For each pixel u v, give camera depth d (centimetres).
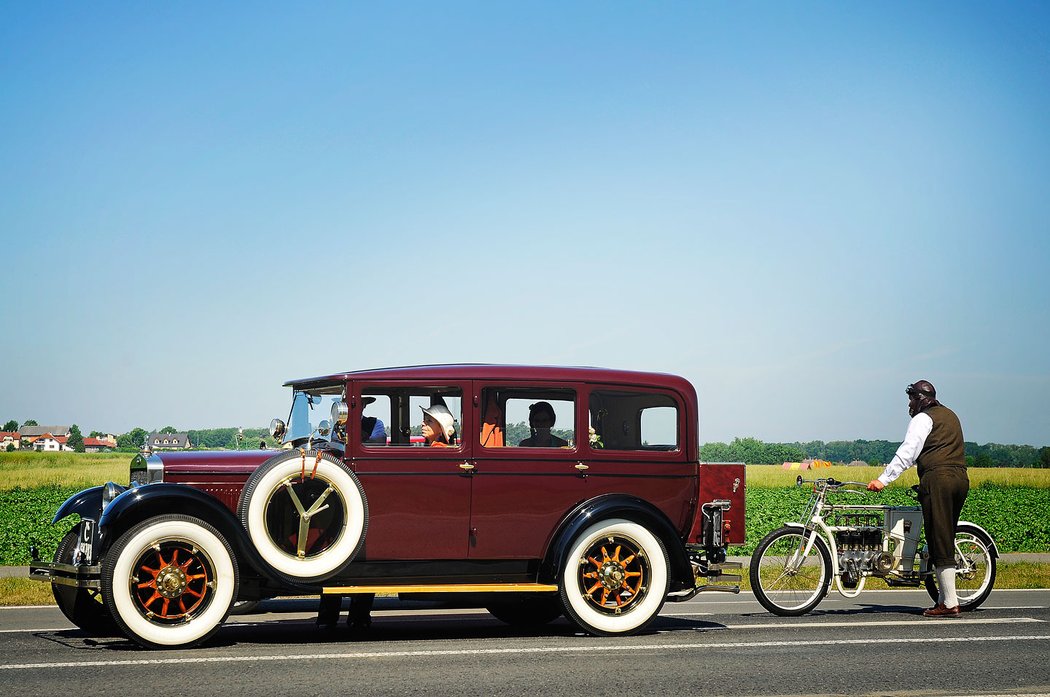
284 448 898
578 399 863
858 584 991
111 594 725
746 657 716
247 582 808
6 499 3453
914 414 980
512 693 586
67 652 722
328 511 799
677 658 711
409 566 819
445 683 611
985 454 11612
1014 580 1328
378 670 653
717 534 892
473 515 827
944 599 951
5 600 1076
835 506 1000
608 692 592
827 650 747
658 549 843
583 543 830
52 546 1920
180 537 745
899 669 674
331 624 851
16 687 590
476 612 1032
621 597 838
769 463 10619
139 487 753
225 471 820
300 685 601
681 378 905
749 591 1262
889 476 962
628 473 870
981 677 650
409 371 830
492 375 845
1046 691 609
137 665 666
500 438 844
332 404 804
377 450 810
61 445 18638
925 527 962
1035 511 3180
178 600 753
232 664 671
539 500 843
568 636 832
